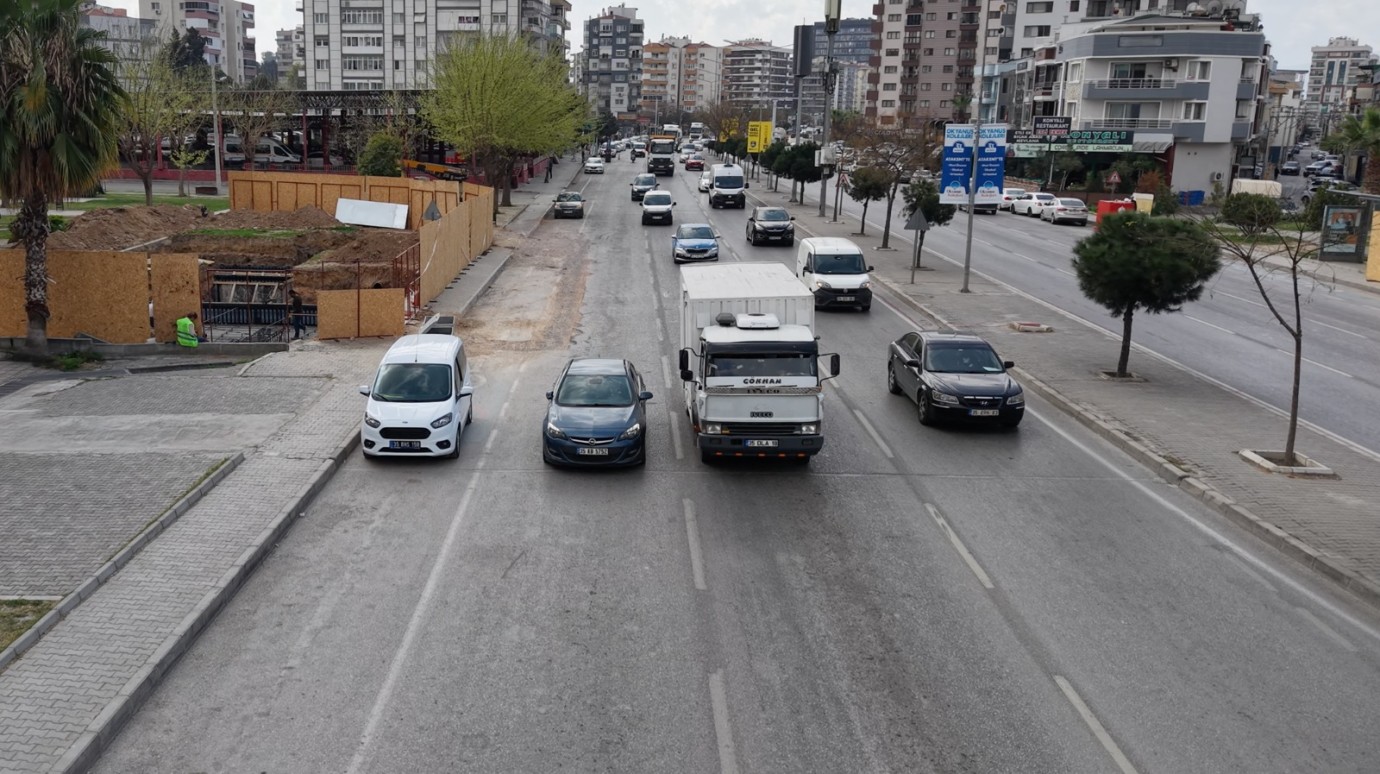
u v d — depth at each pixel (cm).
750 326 1733
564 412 1698
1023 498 1574
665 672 1027
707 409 1655
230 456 1655
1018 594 1226
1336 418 2022
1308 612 1189
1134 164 7700
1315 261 4409
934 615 1165
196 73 7456
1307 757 895
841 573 1281
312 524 1431
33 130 2255
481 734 914
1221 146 7931
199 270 2739
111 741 897
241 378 2220
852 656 1065
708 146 15025
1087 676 1030
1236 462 1714
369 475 1647
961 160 3347
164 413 1941
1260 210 2227
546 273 3769
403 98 7088
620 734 916
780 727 929
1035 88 9231
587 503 1527
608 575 1266
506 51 5816
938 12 12962
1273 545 1395
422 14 11925
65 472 1571
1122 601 1210
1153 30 7938
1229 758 891
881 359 2541
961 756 888
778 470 1698
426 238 3034
